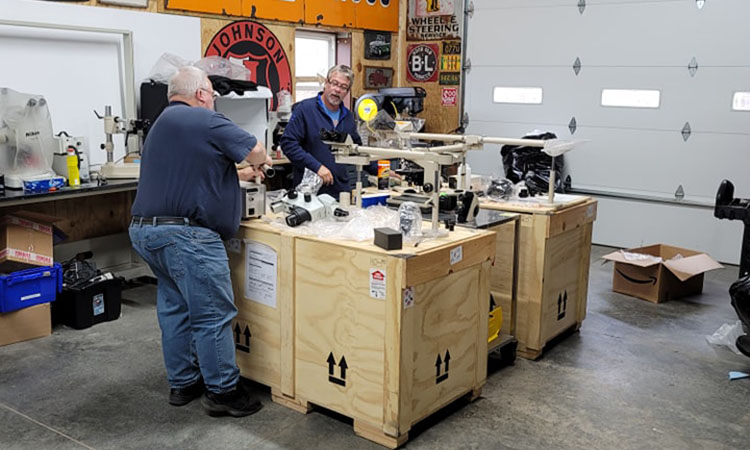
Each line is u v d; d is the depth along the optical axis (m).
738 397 3.01
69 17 4.06
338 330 2.55
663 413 2.85
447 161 2.63
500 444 2.56
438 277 2.50
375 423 2.51
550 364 3.35
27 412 2.73
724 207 4.02
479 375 2.90
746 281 3.33
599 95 5.83
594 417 2.80
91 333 3.62
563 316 3.61
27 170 3.59
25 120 3.54
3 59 3.78
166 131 2.53
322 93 3.92
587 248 3.75
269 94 4.73
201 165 2.52
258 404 2.79
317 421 2.70
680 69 5.42
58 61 4.04
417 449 2.51
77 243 4.34
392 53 6.85
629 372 3.27
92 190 3.70
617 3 5.62
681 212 5.56
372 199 3.37
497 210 3.40
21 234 3.52
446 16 6.58
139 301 4.17
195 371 2.83
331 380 2.62
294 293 2.66
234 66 4.75
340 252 2.48
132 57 4.30
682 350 3.56
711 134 5.36
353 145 2.91
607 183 5.89
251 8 5.27
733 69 5.20
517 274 3.34
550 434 2.65
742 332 3.68
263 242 2.73
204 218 2.55
